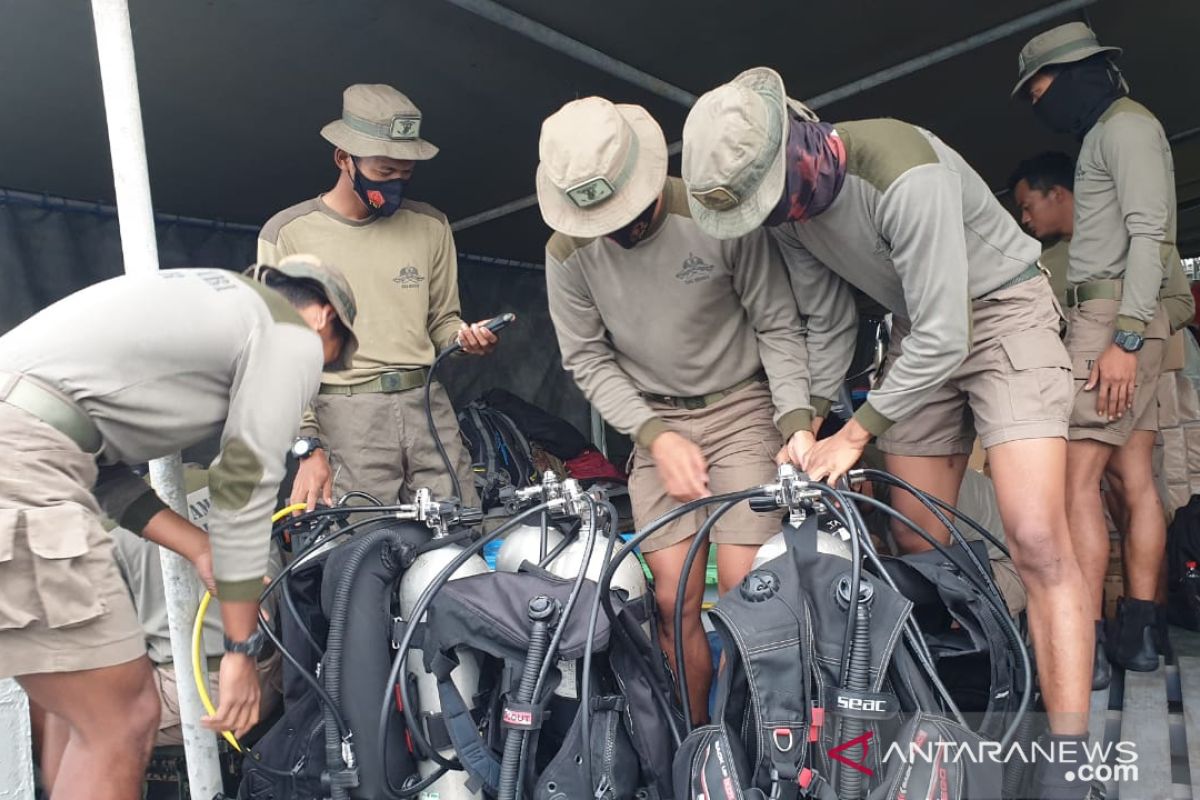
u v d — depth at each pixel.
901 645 1.64
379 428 2.72
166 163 3.89
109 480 1.91
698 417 2.28
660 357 2.22
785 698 1.60
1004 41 3.59
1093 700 2.38
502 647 1.81
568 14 3.10
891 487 2.34
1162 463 3.37
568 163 1.85
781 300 2.14
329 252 2.74
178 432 1.72
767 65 3.71
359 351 2.71
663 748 1.83
